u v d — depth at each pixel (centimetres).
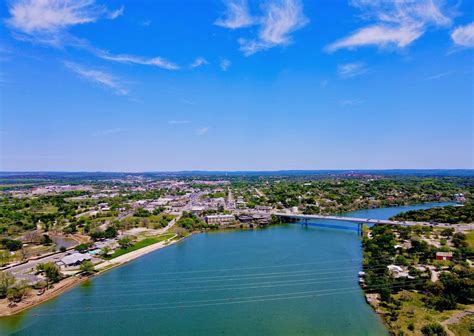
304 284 16462
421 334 11288
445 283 14138
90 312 13938
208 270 19025
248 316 13262
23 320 13375
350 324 12462
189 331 12238
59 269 17925
